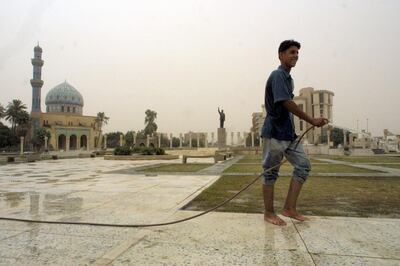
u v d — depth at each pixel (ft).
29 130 240.12
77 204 17.80
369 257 8.41
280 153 12.42
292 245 9.48
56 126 242.58
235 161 80.74
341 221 12.51
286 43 12.68
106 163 80.18
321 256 8.52
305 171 12.57
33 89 248.32
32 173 45.91
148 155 106.63
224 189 24.90
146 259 8.52
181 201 18.75
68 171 49.78
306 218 12.91
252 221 12.67
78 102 282.36
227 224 12.20
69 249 9.52
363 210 15.97
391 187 26.09
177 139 253.44
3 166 67.31
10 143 223.51
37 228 12.14
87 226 12.37
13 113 222.48
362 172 42.22
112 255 8.88
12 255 9.02
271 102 12.52
